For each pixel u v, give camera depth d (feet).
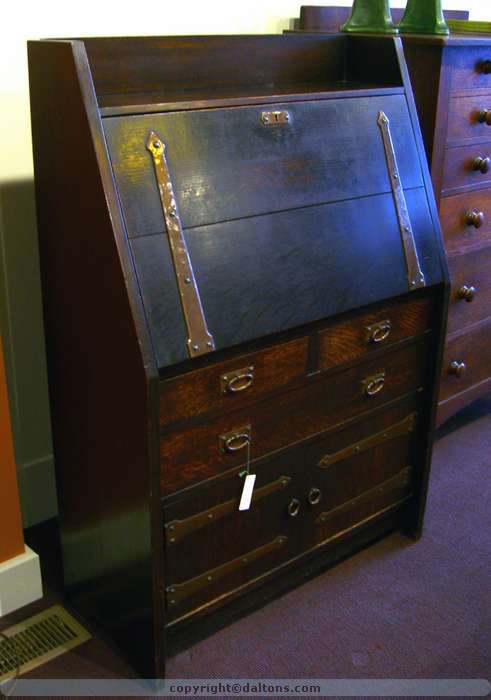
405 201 6.23
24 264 6.65
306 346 5.73
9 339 6.75
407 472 7.15
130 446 5.06
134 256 4.69
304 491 6.25
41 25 6.20
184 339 4.88
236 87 6.13
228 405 5.35
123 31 6.68
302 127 5.60
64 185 4.98
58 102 4.79
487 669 5.92
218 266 5.07
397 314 6.38
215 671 5.82
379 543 7.32
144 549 5.27
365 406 6.45
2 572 6.23
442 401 8.57
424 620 6.39
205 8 7.14
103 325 4.97
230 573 5.97
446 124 7.07
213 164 5.09
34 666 5.86
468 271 8.15
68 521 6.22
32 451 7.22
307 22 7.70
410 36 6.85
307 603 6.54
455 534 7.47
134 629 5.69
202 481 5.41
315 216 5.63
